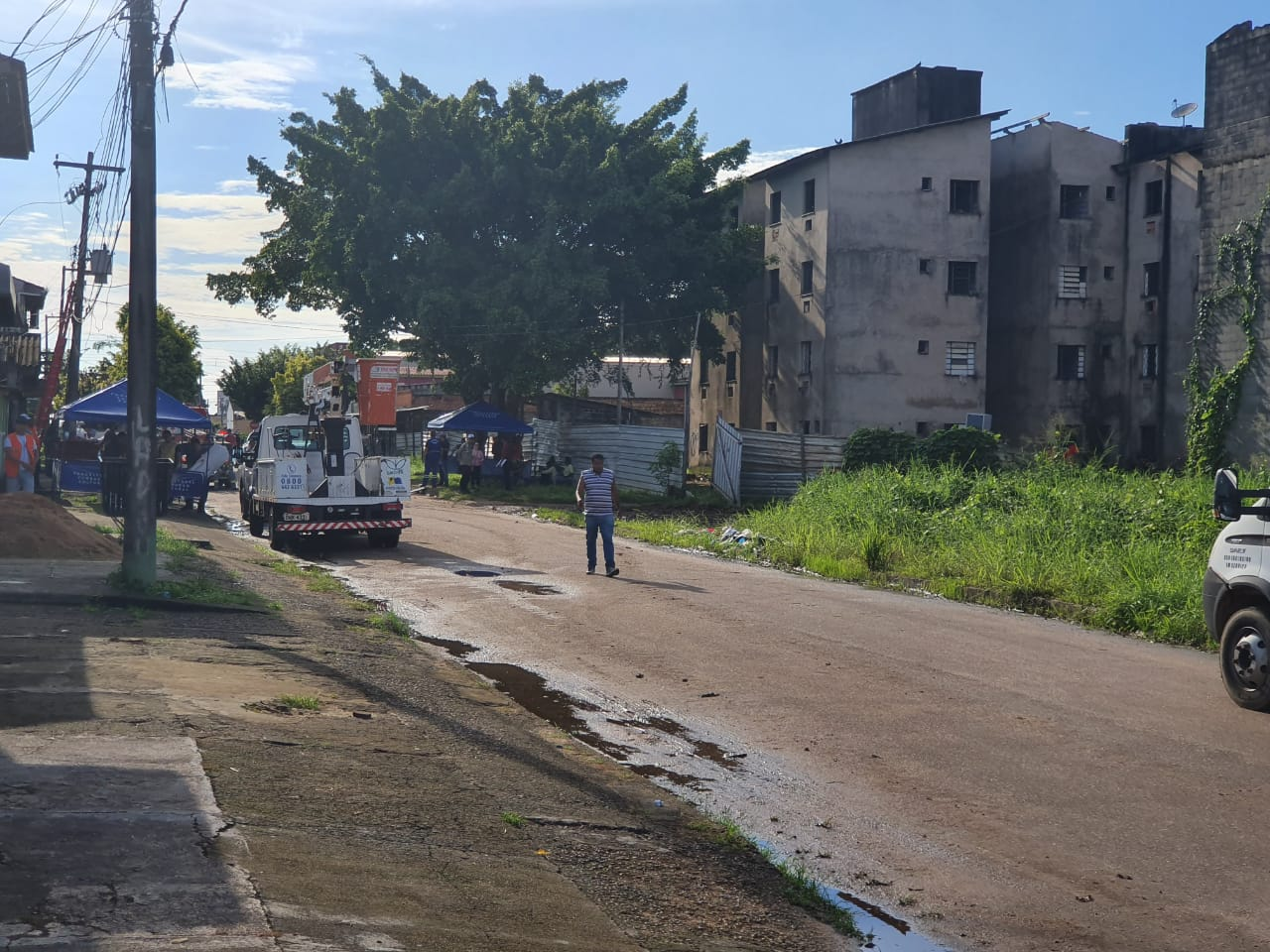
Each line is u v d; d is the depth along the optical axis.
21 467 22.02
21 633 9.62
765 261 49.59
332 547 22.08
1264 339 30.91
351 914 4.11
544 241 42.50
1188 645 12.31
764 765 7.52
